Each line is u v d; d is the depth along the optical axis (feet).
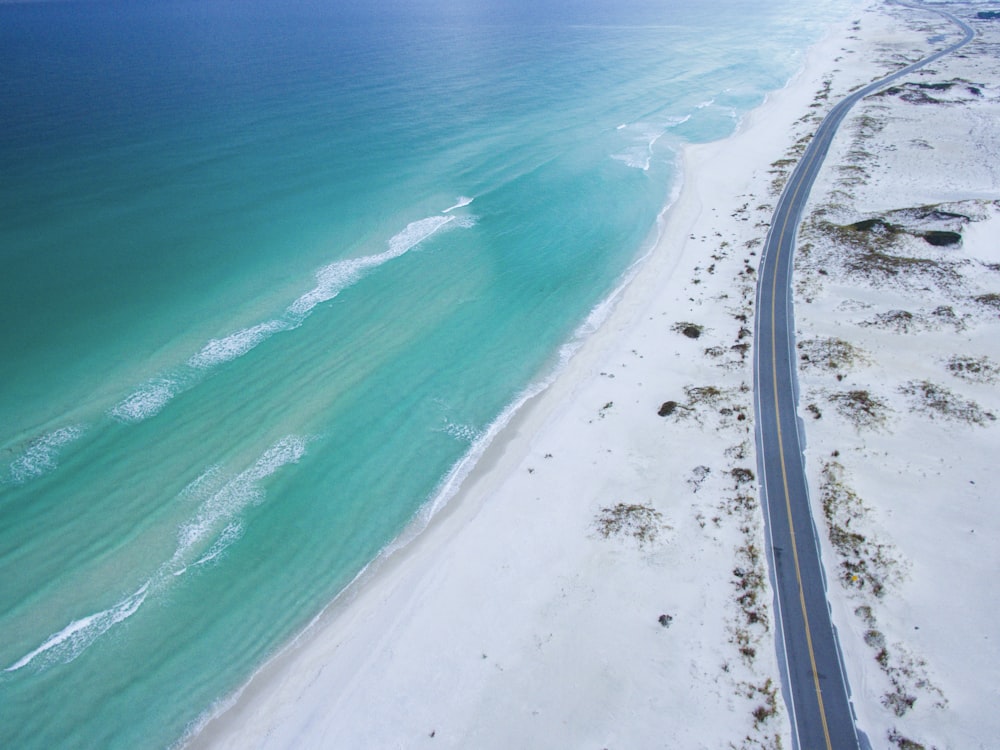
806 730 76.23
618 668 83.66
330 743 77.97
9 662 85.10
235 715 81.15
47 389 126.41
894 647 83.71
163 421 122.62
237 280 164.76
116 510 106.01
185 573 97.81
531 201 216.33
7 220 180.55
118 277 160.76
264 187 214.28
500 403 131.95
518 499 109.81
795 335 144.87
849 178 220.84
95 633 89.15
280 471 115.03
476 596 94.22
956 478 105.60
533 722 78.59
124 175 215.31
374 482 114.11
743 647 85.20
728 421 122.01
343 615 93.09
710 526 102.06
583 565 97.50
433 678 84.07
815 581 92.94
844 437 115.96
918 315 144.56
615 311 159.94
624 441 119.96
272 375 135.95
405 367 140.67
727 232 193.77
